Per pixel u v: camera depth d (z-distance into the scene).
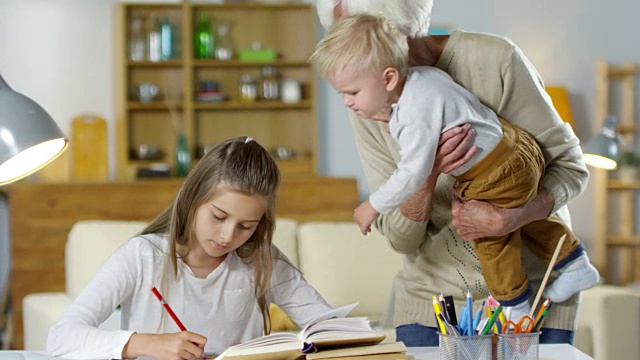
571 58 6.55
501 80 2.18
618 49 6.58
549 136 2.22
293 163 6.33
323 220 5.87
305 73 6.41
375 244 4.68
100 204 5.57
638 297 4.26
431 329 2.41
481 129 2.11
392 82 2.09
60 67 6.15
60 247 5.50
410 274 2.45
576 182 2.26
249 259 2.24
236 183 2.03
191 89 6.19
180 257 2.17
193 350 1.88
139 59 6.16
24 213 5.47
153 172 5.93
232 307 2.22
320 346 1.85
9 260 6.01
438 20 6.41
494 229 2.16
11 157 2.53
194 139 6.32
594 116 6.55
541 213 2.21
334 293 4.57
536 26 6.52
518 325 1.89
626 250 6.59
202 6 6.23
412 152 2.08
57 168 6.12
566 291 2.27
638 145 6.61
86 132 6.16
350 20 2.10
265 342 1.86
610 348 4.21
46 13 6.12
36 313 4.26
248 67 6.41
